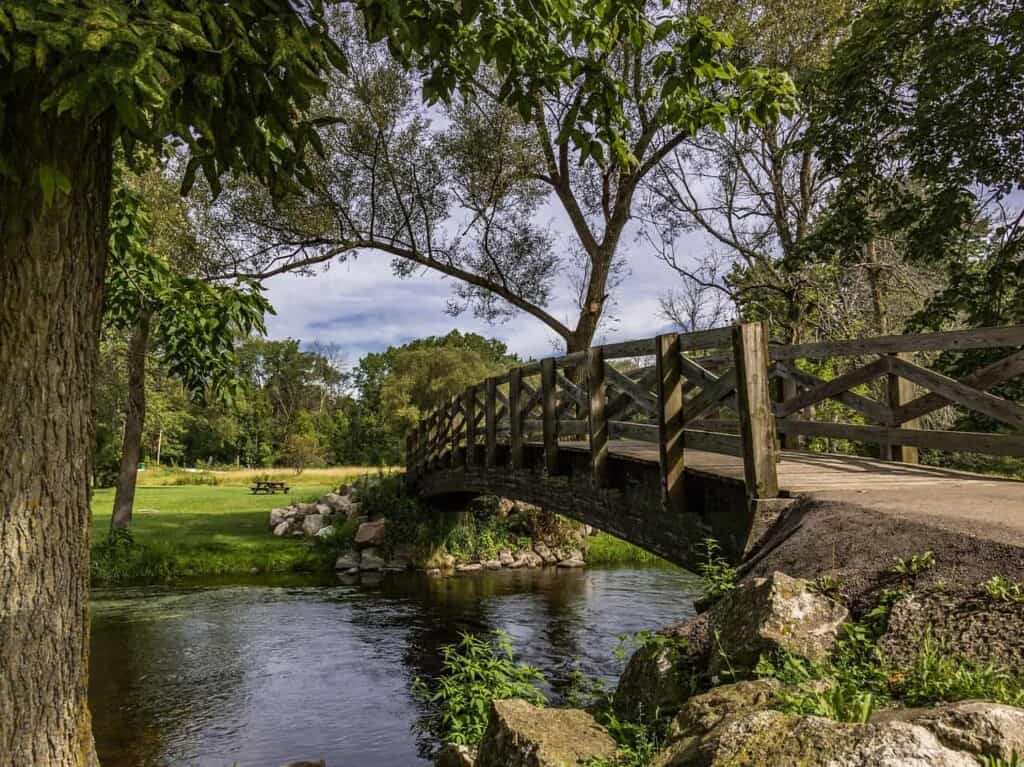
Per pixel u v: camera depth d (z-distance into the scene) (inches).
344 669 435.8
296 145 169.9
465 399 623.8
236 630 525.0
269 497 1270.9
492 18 200.2
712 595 186.9
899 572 146.3
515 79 217.5
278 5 143.7
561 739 131.9
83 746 162.7
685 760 91.9
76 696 161.6
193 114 139.3
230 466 2997.0
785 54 717.3
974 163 523.5
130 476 788.6
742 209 847.7
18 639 151.6
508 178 813.2
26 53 106.3
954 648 122.9
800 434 383.6
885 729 77.5
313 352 3646.7
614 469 332.2
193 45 117.3
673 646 158.4
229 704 374.6
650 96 230.1
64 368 157.9
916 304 753.0
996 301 545.0
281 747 318.7
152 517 999.6
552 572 797.9
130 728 339.9
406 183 799.7
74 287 159.0
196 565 770.2
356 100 778.2
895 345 285.1
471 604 616.7
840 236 609.6
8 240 151.1
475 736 198.1
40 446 154.5
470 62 209.5
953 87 524.7
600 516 346.9
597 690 227.6
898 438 300.8
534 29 212.1
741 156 805.2
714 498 246.2
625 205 805.2
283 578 745.6
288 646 485.7
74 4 113.1
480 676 221.3
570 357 366.9
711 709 114.7
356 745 321.1
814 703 102.3
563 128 220.5
